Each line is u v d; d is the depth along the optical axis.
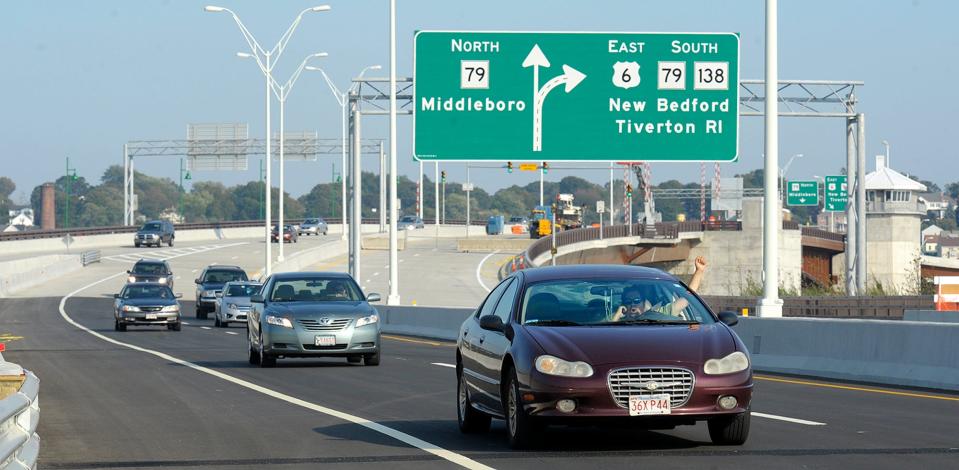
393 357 32.88
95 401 20.70
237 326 56.22
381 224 154.12
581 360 13.12
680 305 14.48
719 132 47.34
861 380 24.94
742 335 29.84
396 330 50.50
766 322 28.95
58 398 21.31
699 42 47.38
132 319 49.81
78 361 31.41
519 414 13.55
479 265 115.19
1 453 9.52
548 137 47.38
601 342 13.34
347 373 26.80
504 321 14.76
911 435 15.16
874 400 20.31
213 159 146.12
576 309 14.36
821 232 136.50
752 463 12.70
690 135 47.38
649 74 47.34
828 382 24.50
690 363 13.13
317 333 28.00
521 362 13.48
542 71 47.38
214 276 65.06
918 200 129.00
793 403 19.75
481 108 47.47
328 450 14.24
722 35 47.34
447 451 13.98
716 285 127.69
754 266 125.38
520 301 14.58
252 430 16.38
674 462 12.80
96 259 113.75
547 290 14.63
